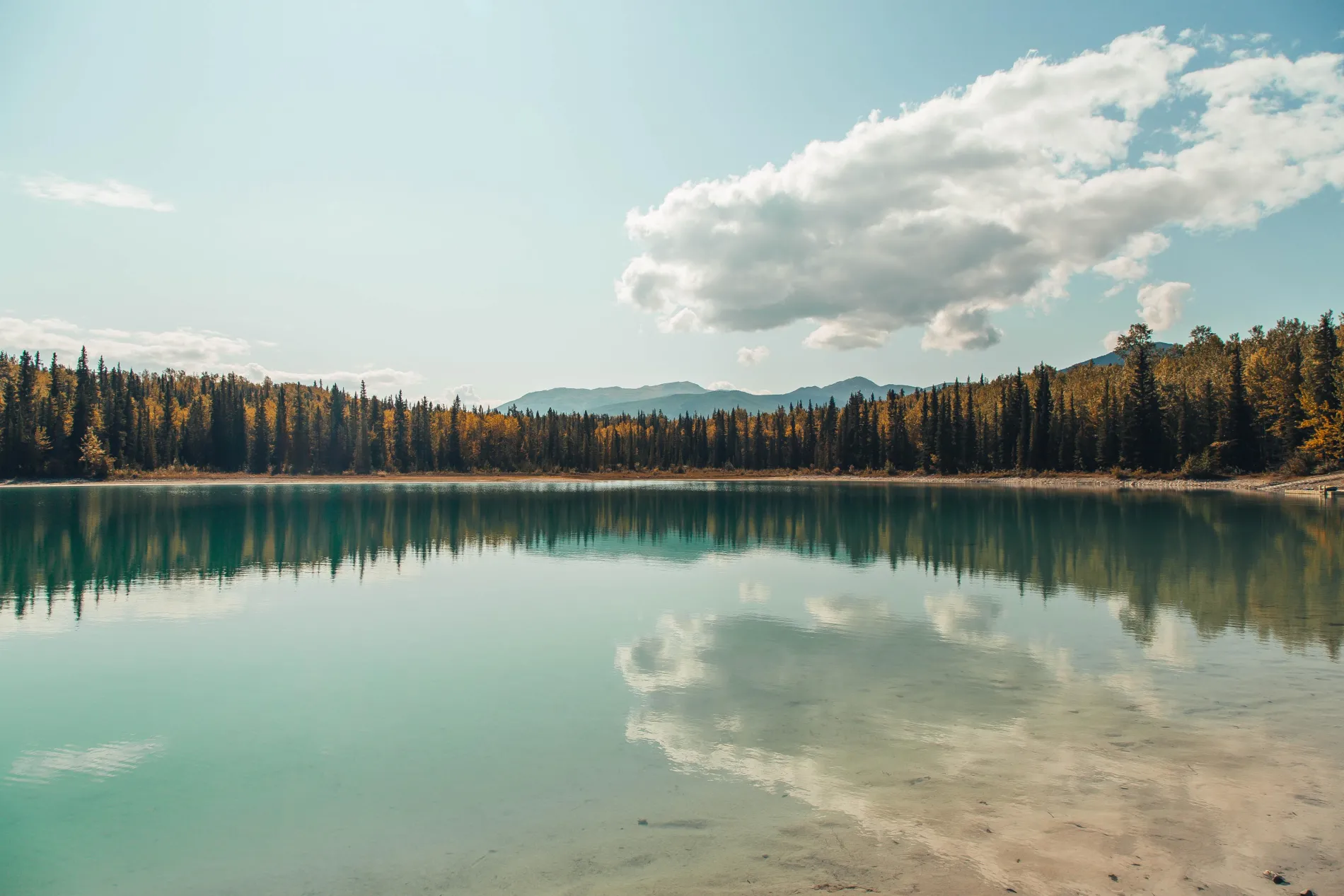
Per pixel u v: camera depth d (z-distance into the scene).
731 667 17.05
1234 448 99.94
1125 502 71.31
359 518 59.09
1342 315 104.44
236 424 155.38
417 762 11.92
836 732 12.77
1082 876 8.11
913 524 52.28
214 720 14.17
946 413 149.50
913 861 8.51
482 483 146.25
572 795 10.56
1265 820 9.36
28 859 9.30
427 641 20.09
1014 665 16.95
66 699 15.58
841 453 171.00
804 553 37.31
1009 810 9.74
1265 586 26.91
